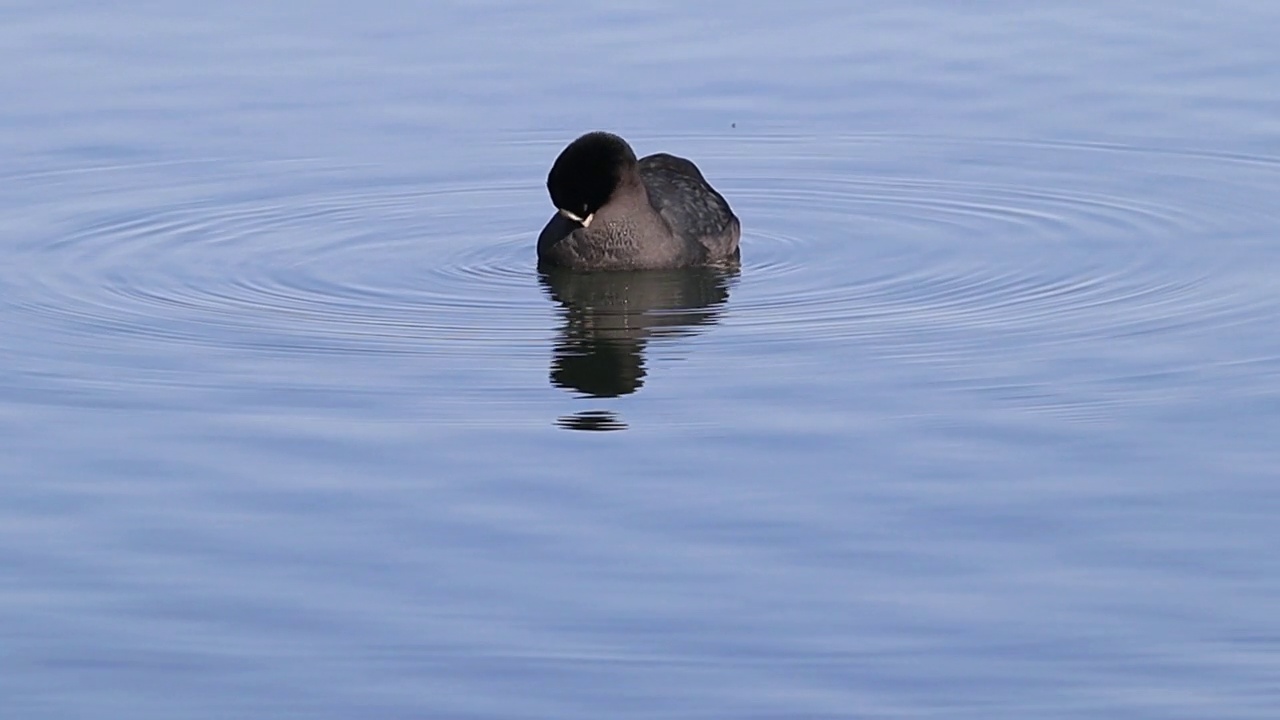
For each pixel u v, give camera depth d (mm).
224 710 10305
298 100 22734
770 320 16297
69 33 24781
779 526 12188
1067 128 21891
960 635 10906
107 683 10531
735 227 18500
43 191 20000
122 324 16172
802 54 24359
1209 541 11898
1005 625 10992
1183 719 10125
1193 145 21203
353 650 10828
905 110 22562
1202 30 24875
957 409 14047
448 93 23016
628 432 13719
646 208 17859
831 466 13062
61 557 11867
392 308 16734
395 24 25281
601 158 17625
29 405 14281
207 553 11906
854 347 15484
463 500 12617
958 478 12844
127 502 12617
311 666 10688
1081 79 23375
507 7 26000
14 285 17250
